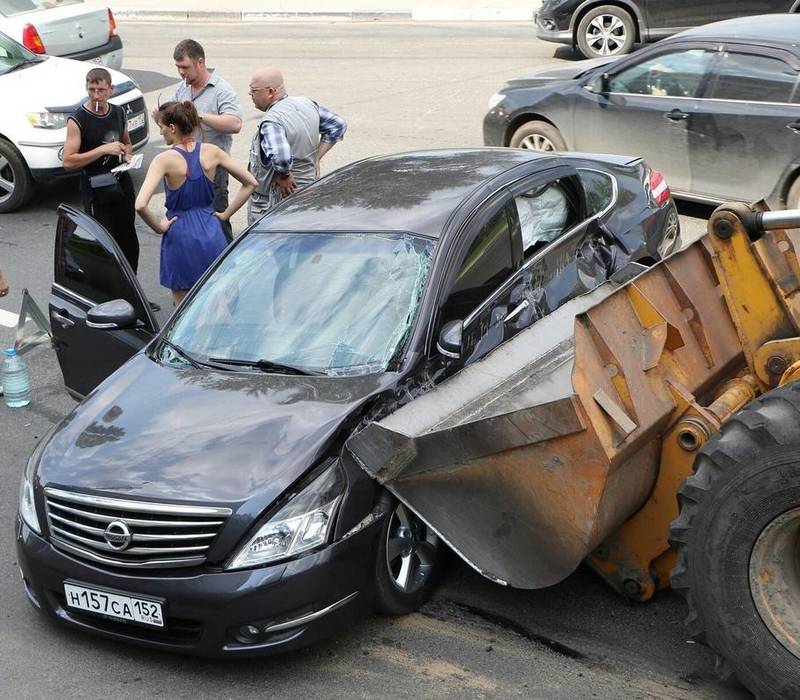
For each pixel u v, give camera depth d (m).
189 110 7.10
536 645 4.52
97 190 8.40
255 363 5.06
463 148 6.63
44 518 4.59
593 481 4.08
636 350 4.26
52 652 4.67
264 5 22.69
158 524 4.29
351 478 4.42
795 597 3.78
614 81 10.03
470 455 4.30
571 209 6.27
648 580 4.60
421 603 4.84
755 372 4.39
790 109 8.91
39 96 11.18
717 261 4.38
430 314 5.01
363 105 14.30
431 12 20.89
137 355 5.45
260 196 8.03
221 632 4.23
